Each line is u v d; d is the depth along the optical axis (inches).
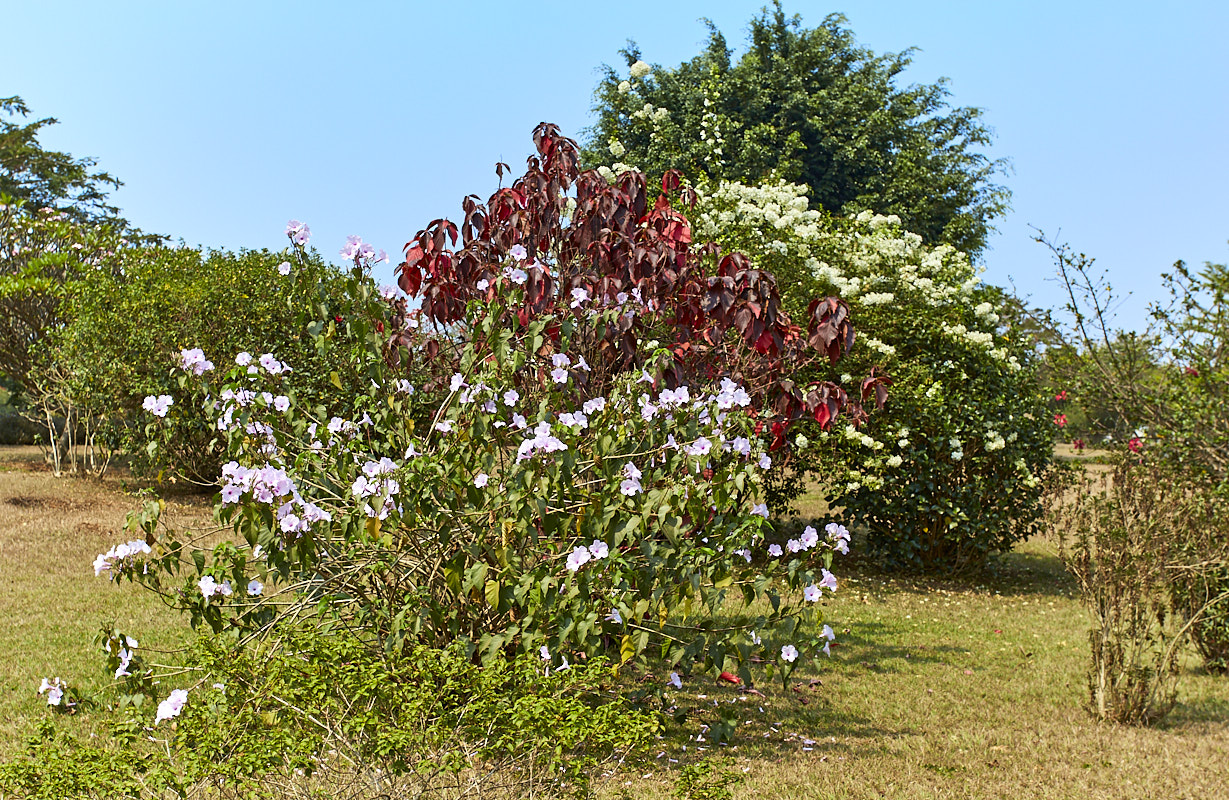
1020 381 388.8
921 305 387.9
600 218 214.5
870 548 413.7
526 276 193.9
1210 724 200.1
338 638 138.2
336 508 161.0
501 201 218.5
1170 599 236.1
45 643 219.6
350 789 112.3
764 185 401.1
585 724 117.3
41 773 103.7
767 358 221.3
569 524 156.5
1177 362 278.1
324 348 177.5
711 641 162.7
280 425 166.1
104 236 566.6
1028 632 293.1
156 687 144.1
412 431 175.6
